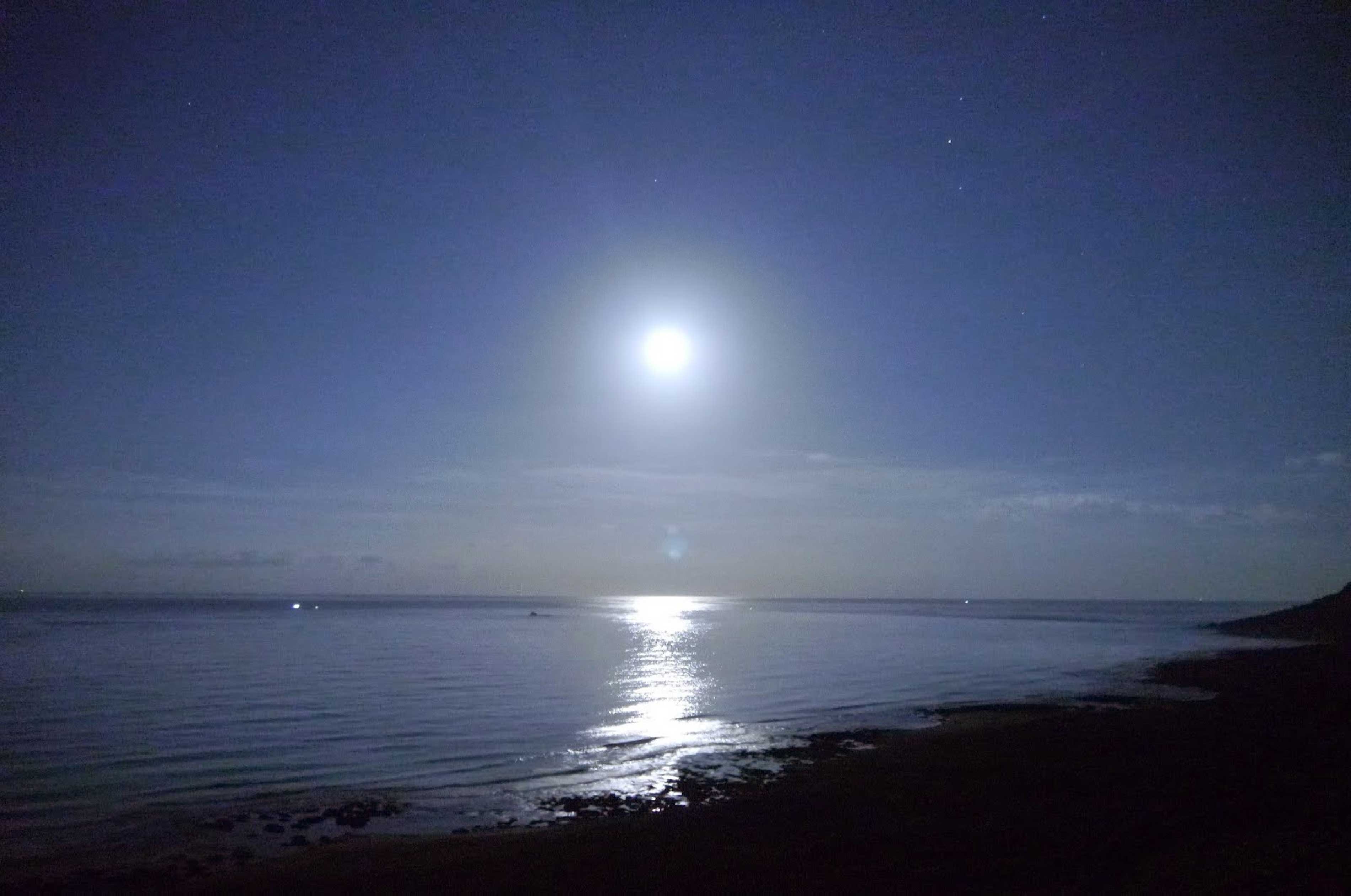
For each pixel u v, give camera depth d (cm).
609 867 1366
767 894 1220
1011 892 1157
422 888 1299
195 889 1317
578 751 2494
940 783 1858
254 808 1844
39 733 2755
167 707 3362
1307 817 1469
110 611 15050
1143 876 1162
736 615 17012
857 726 2883
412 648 6912
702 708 3425
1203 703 3123
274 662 5462
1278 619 8931
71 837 1627
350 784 2106
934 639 8319
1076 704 3234
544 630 10038
